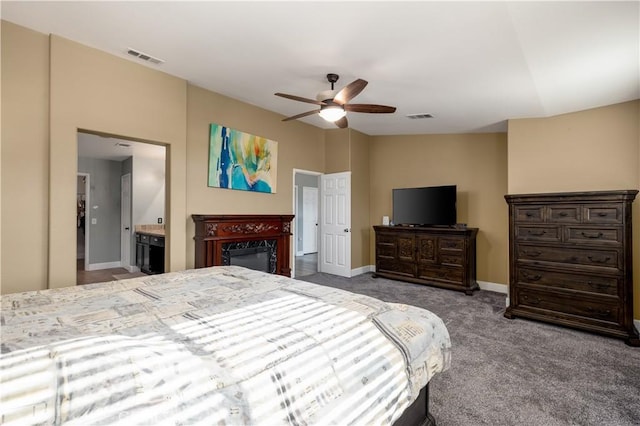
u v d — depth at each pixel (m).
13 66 2.59
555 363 2.50
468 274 4.64
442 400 2.01
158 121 3.42
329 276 5.72
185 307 1.52
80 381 0.80
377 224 6.07
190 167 3.87
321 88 3.80
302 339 1.16
